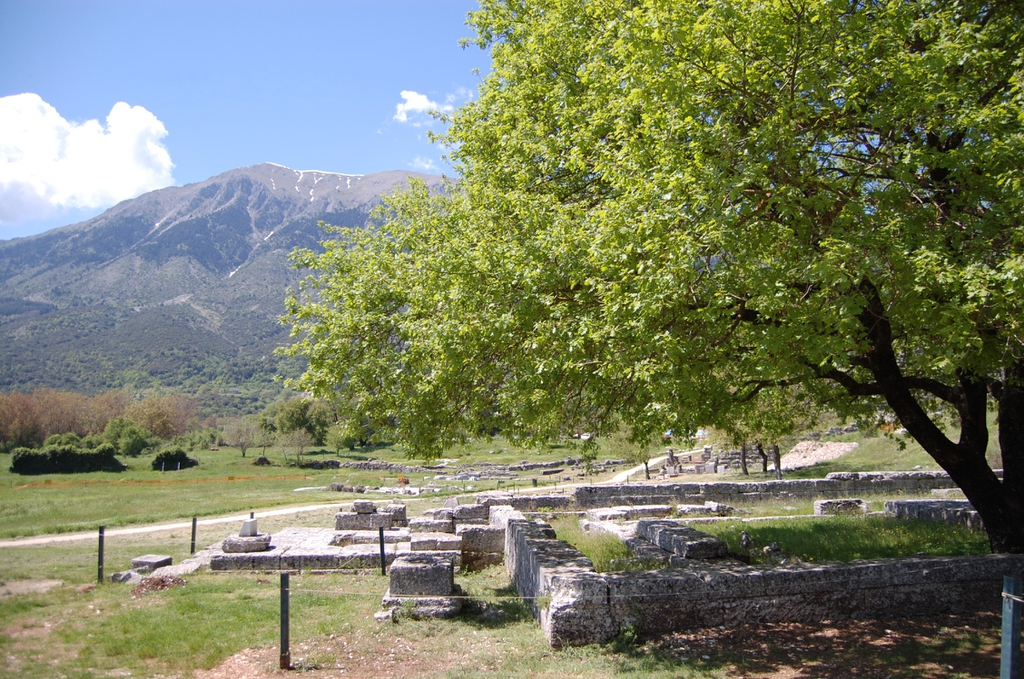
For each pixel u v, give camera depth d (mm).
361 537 17094
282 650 8758
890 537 13820
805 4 8562
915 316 8180
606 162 9969
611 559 13492
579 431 12008
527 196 10906
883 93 9102
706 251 8438
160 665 8867
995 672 7492
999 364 8617
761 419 14617
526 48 13242
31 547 19516
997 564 9742
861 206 8367
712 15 8672
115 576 14234
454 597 10977
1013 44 9375
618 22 9539
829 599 9414
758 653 8352
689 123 8797
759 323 8906
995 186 8547
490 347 10055
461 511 20984
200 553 16828
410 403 10914
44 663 8961
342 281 12375
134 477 58094
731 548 13906
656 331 8453
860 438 36938
